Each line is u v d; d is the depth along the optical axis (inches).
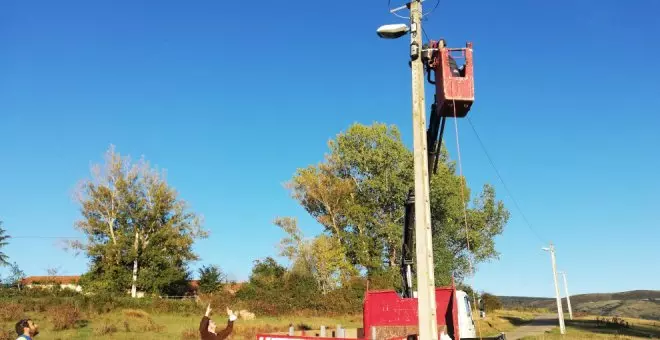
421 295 417.7
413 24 466.0
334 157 2426.2
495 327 2186.3
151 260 2151.8
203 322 398.0
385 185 2241.6
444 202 2101.4
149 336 1239.5
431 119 630.5
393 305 708.7
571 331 1990.7
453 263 2156.7
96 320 1487.5
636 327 2342.5
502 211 2300.7
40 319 1428.4
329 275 2281.0
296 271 2263.8
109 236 2155.5
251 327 1446.9
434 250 2129.7
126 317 1590.8
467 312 753.0
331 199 2380.7
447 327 694.5
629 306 4680.1
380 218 2362.2
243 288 2230.6
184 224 2255.2
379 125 2351.1
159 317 1738.4
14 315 1407.5
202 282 2352.4
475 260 2303.2
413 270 899.4
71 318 1357.0
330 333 679.7
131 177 2191.2
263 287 2251.5
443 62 506.3
